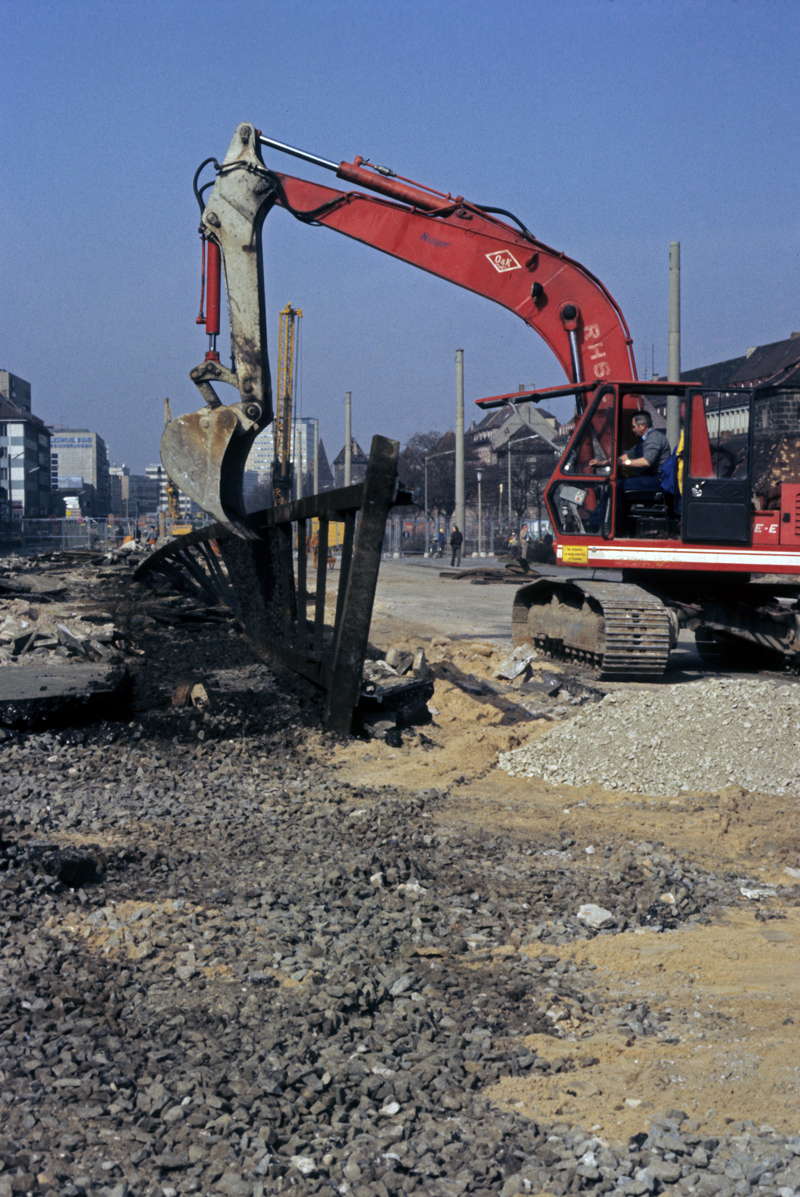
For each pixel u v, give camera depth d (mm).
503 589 28172
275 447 58562
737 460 13234
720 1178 2824
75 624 13773
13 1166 2738
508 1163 2891
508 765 8484
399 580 32312
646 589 14062
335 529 46094
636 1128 3107
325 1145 2939
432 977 4172
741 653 15195
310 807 6891
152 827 6312
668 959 4543
